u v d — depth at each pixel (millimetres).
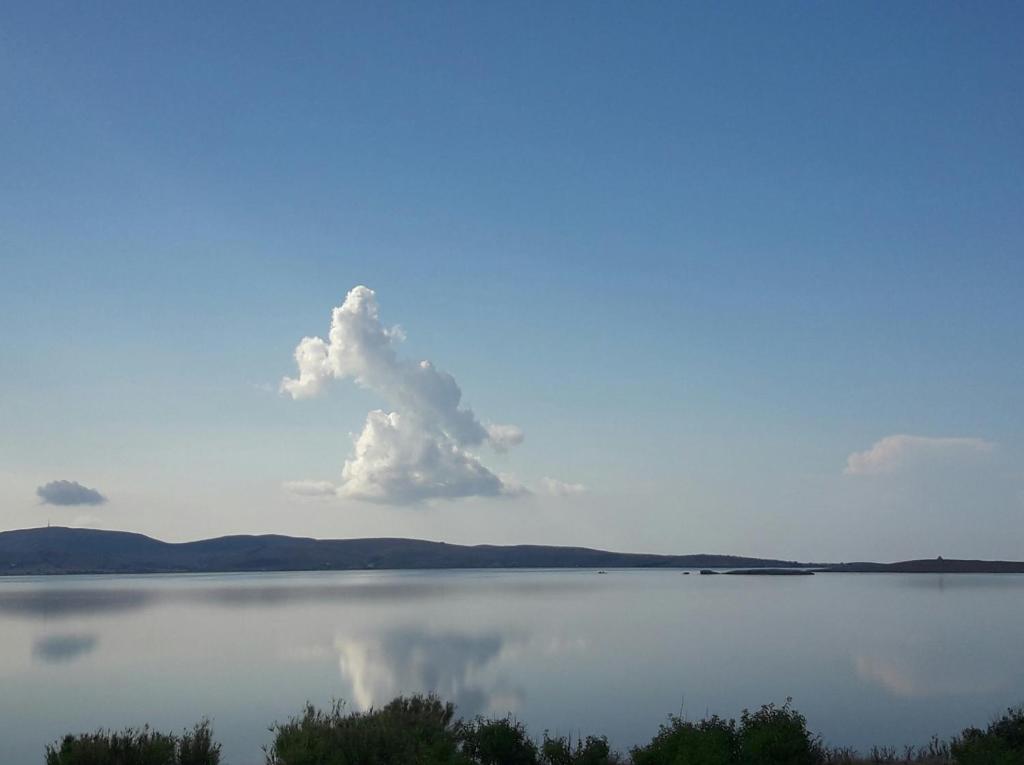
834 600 128375
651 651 60031
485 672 49500
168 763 21359
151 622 90438
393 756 21406
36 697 41469
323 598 140125
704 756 19953
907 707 37062
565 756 21844
